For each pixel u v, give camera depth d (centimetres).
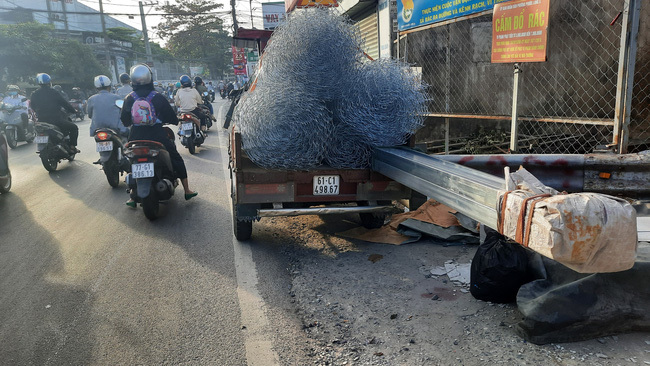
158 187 593
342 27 453
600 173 443
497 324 319
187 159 1066
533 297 305
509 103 889
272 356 296
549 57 806
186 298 379
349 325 331
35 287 407
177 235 543
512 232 232
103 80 786
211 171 923
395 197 477
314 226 568
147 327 335
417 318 334
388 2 998
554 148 739
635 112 610
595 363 270
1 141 759
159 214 634
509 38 580
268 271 433
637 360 270
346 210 464
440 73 907
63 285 410
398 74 462
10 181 788
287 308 360
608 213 204
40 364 294
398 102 455
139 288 400
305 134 434
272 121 426
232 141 527
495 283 338
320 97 446
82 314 357
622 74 471
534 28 539
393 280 401
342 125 457
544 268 322
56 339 322
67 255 484
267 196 458
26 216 634
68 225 591
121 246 509
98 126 772
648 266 294
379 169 445
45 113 929
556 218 204
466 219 491
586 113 760
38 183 851
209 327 333
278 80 437
